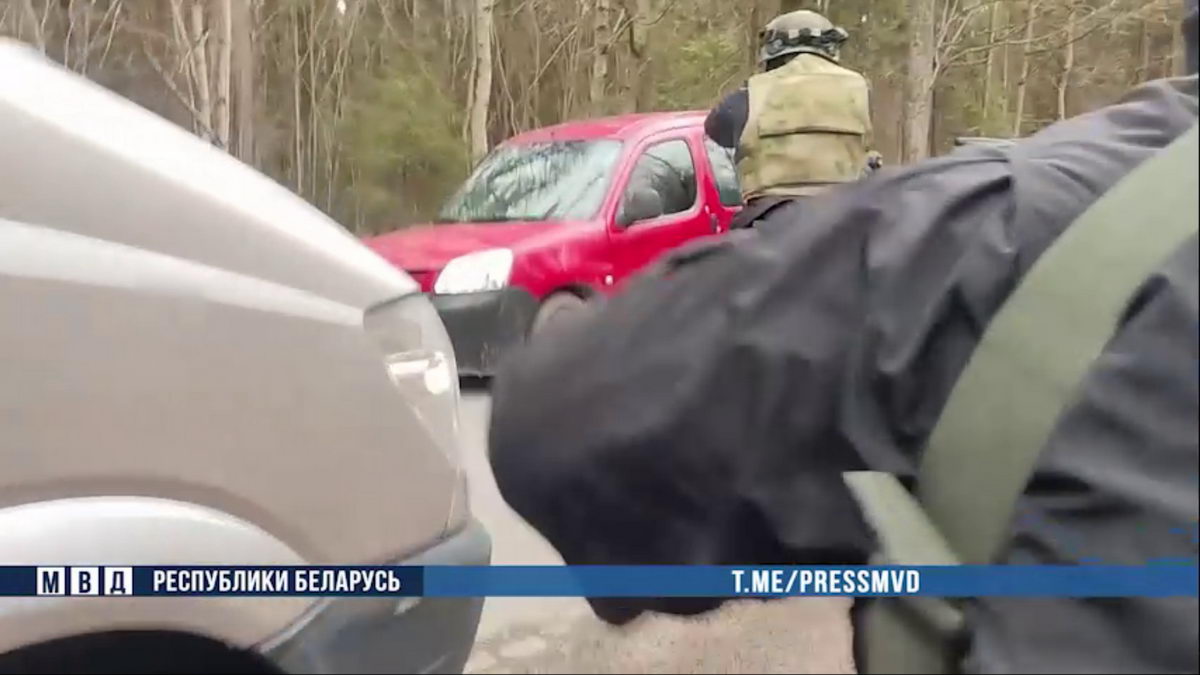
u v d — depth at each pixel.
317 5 10.32
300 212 2.10
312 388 1.97
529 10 9.53
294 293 1.98
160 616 1.84
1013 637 0.74
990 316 0.84
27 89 1.94
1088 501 0.73
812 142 3.03
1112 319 0.77
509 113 9.59
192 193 1.95
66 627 1.81
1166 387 0.72
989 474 0.80
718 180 5.90
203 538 1.87
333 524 1.97
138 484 1.86
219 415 1.90
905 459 0.86
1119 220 0.80
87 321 1.85
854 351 0.90
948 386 0.85
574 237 4.93
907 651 0.81
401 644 1.95
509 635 1.91
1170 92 0.93
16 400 1.82
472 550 1.85
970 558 0.80
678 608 0.99
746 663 1.38
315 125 9.04
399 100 9.26
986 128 3.69
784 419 0.92
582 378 1.04
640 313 1.03
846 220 0.96
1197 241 0.76
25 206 1.86
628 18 8.46
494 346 1.87
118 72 5.30
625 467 0.99
